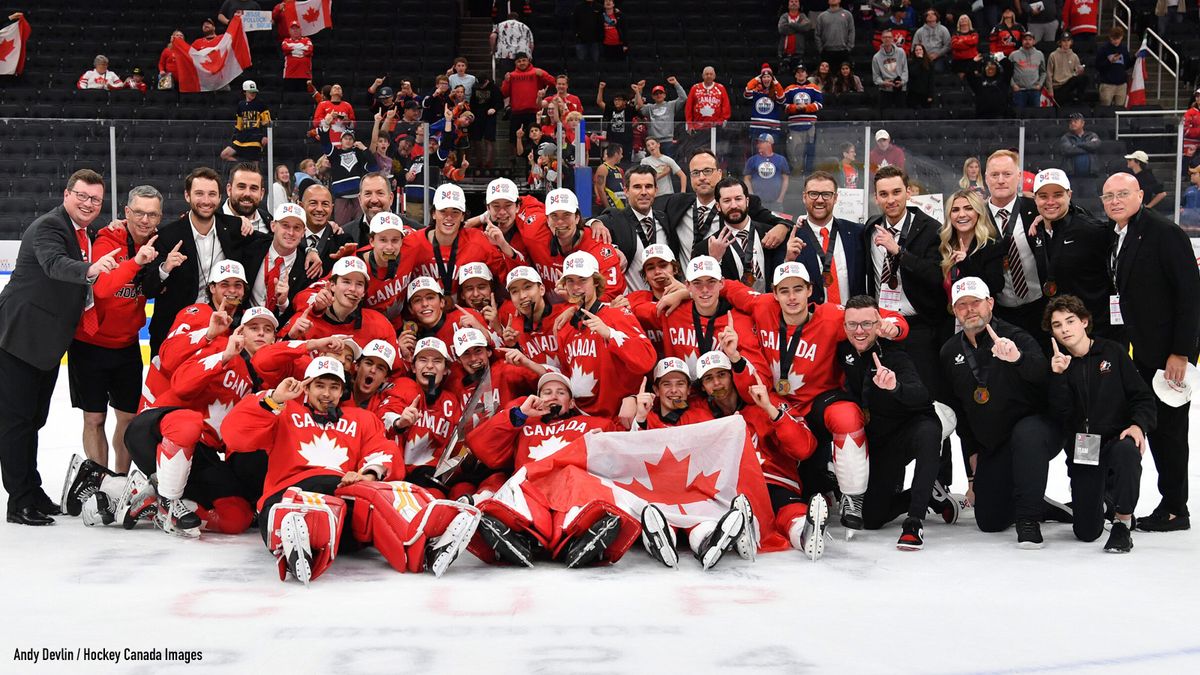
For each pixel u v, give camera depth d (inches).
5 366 279.9
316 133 485.1
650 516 243.0
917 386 265.3
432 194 500.1
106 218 515.5
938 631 197.6
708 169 318.0
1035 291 289.6
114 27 916.6
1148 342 275.1
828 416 269.9
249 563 245.8
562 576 237.1
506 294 314.3
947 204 290.5
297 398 259.6
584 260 279.1
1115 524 258.2
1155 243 271.7
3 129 518.0
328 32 920.9
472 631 197.3
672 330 285.6
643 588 226.5
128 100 821.9
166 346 279.6
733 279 306.8
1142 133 509.0
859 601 216.5
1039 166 504.4
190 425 262.5
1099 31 953.5
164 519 270.4
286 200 484.1
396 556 240.4
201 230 298.7
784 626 200.4
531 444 274.8
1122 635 195.6
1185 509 282.4
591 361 283.6
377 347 275.9
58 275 271.9
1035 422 267.0
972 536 275.6
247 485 274.4
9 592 220.8
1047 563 246.7
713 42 922.7
